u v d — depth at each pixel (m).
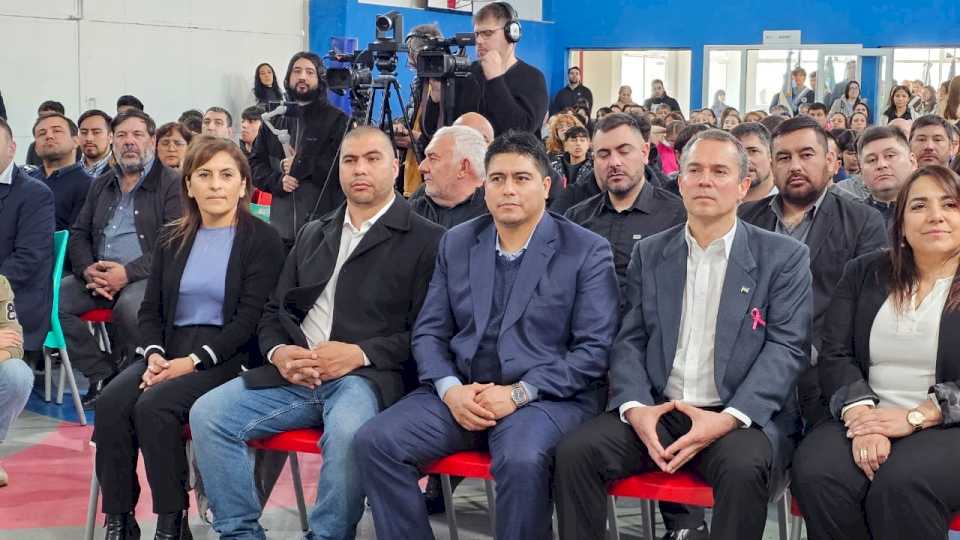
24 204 4.91
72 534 3.72
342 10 12.63
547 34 16.80
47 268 4.97
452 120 4.71
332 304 3.46
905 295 2.92
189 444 3.48
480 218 3.34
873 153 4.30
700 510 3.62
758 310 2.99
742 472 2.71
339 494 3.10
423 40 4.73
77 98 10.57
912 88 13.59
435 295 3.30
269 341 3.46
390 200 3.48
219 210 3.59
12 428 5.05
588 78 17.20
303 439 3.26
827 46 15.35
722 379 2.97
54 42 10.36
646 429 2.87
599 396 3.22
